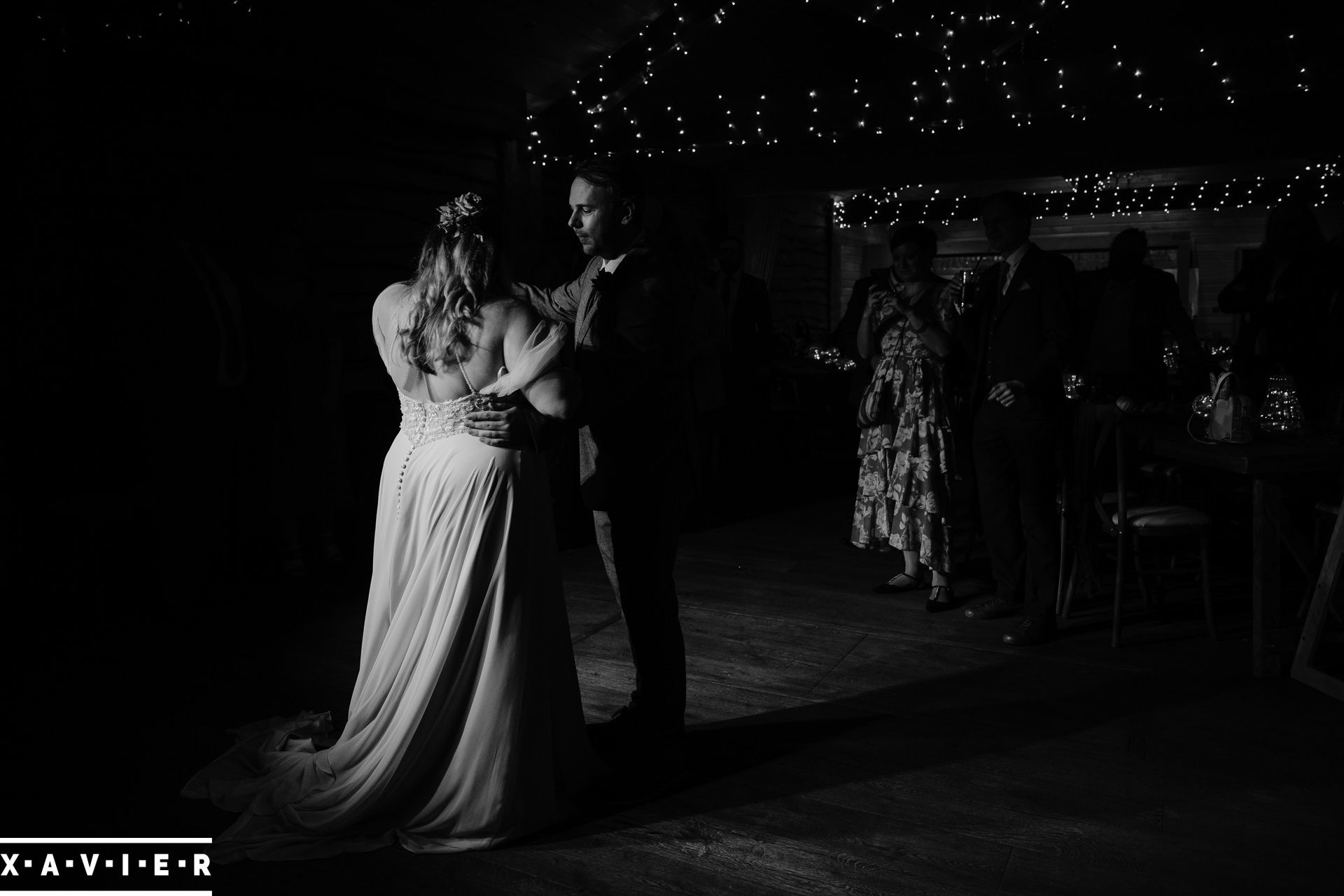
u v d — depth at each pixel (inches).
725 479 314.7
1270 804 102.2
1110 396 177.6
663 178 390.9
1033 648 152.0
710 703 131.2
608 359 99.7
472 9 227.5
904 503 172.6
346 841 94.0
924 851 93.5
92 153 175.3
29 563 165.0
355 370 231.1
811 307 494.0
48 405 169.5
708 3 258.8
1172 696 131.7
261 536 199.8
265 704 128.0
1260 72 281.1
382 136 233.9
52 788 103.9
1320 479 155.6
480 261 93.7
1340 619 142.0
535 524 95.9
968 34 326.3
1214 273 489.1
